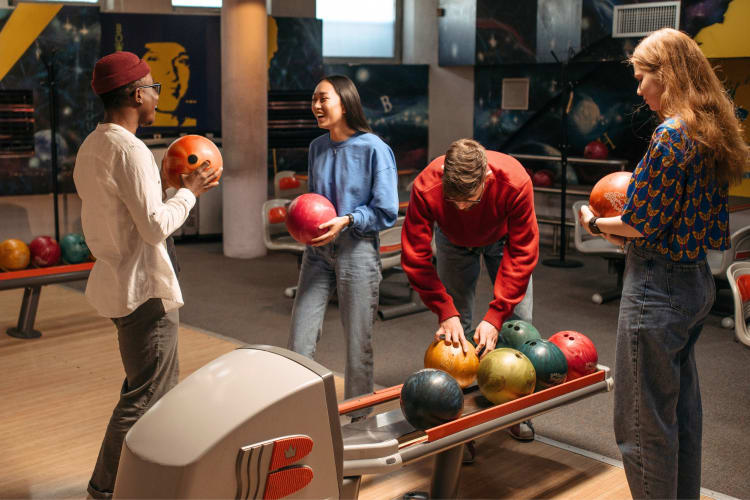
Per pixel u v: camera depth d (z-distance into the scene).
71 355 4.94
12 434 3.74
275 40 9.20
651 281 2.43
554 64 9.49
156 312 2.81
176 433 2.02
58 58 7.94
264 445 2.03
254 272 7.55
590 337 5.50
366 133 3.48
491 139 10.37
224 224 8.36
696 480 2.64
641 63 2.44
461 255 3.49
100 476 2.94
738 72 8.02
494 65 10.16
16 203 7.97
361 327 3.50
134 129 2.83
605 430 3.89
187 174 2.94
